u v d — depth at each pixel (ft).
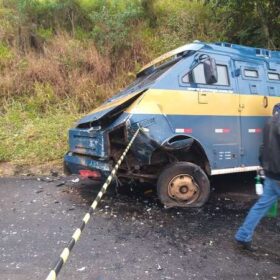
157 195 20.98
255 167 21.98
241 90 21.67
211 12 41.57
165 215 18.79
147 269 13.37
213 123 20.58
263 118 22.34
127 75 36.88
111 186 23.65
